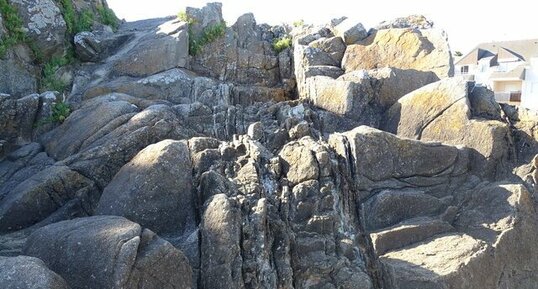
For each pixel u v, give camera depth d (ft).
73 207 30.94
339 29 50.85
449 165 35.01
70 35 47.78
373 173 33.30
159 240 23.09
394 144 34.04
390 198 32.24
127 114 36.68
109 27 52.80
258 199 28.89
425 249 29.68
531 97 164.04
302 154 32.50
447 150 35.04
